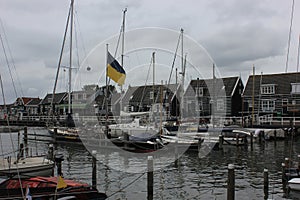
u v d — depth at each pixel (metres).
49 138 40.94
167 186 17.66
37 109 96.94
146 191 16.56
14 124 67.19
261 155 28.30
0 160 18.03
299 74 58.19
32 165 16.98
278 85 58.38
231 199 12.52
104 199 13.53
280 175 19.95
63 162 24.94
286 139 39.50
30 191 12.20
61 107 81.62
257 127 44.16
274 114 54.69
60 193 12.33
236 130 37.84
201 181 18.77
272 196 15.48
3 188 12.50
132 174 20.56
